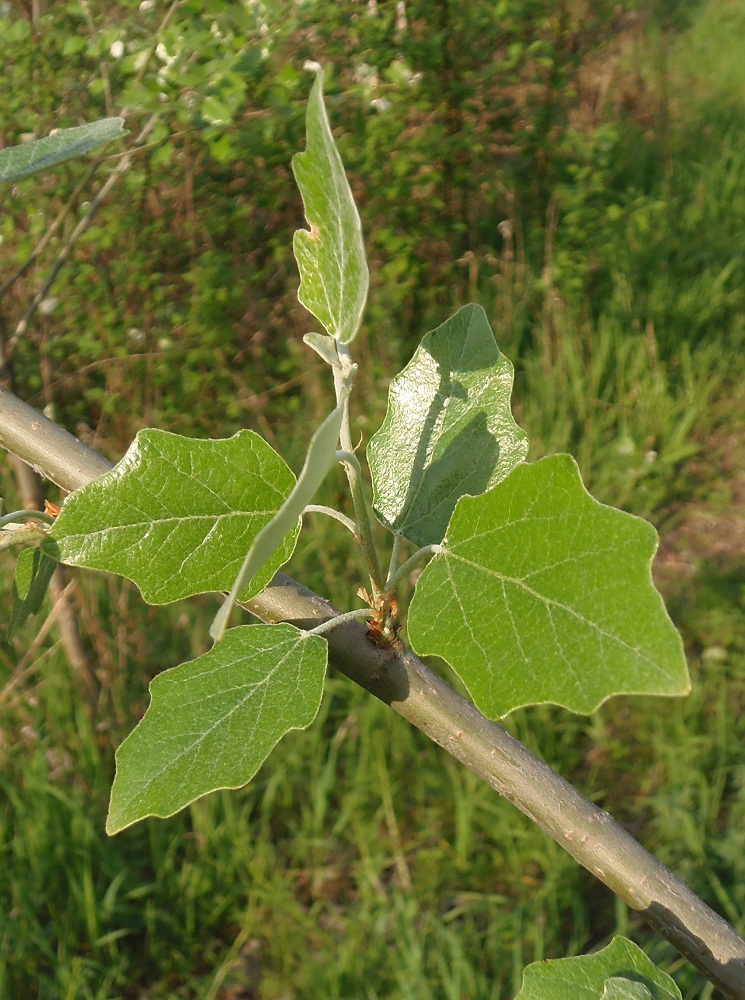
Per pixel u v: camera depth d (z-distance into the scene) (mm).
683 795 1255
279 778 1288
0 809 1277
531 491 222
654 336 2064
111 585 1465
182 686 241
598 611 211
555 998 254
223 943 1210
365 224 1909
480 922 1220
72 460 304
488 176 2105
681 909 277
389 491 279
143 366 1724
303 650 248
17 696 1308
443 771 1319
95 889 1224
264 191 1749
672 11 3533
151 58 1210
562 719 1403
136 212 1646
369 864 1212
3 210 1456
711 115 2959
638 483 1825
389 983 1127
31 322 1665
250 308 1843
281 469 252
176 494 249
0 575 1422
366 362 1846
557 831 282
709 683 1450
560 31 2146
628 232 2271
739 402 2027
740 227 2461
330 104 1683
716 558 1688
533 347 2061
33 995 1144
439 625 223
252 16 1308
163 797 230
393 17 1787
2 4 1438
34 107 1411
